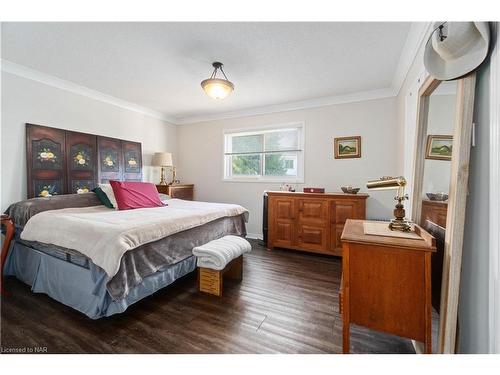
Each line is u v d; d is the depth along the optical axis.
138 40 2.04
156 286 1.97
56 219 2.05
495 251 0.91
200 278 2.19
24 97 2.61
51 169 2.81
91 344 1.49
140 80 2.90
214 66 2.49
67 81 2.92
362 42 2.07
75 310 1.85
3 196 2.46
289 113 3.85
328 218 3.15
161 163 4.02
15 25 1.83
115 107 3.62
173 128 4.77
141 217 2.20
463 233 1.07
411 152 2.37
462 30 1.01
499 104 0.90
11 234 2.16
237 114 4.24
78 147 3.08
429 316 1.15
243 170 4.32
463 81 1.08
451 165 1.17
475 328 1.07
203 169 4.63
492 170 0.93
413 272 1.19
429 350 1.16
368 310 1.28
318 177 3.66
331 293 2.19
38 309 1.86
